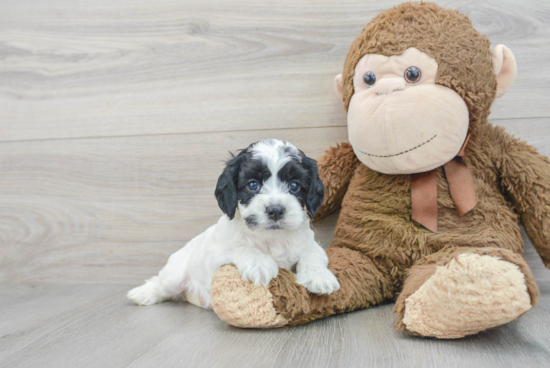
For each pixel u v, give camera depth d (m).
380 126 0.74
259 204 0.70
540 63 0.88
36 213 1.00
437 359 0.59
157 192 0.97
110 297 0.90
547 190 0.78
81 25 0.99
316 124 0.93
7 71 1.01
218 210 0.96
